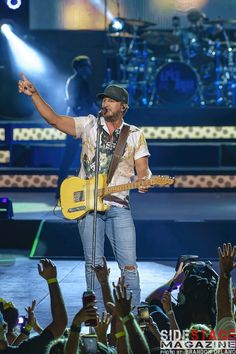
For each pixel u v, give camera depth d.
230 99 42.50
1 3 40.06
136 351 11.84
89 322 12.47
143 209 31.27
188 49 43.69
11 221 28.84
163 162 38.09
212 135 38.94
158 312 15.13
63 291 22.98
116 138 18.36
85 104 32.59
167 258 27.75
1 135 38.69
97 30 45.56
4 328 13.31
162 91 41.44
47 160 38.16
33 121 40.19
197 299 14.23
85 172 18.45
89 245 18.33
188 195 35.41
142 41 44.22
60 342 12.25
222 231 28.23
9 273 25.08
